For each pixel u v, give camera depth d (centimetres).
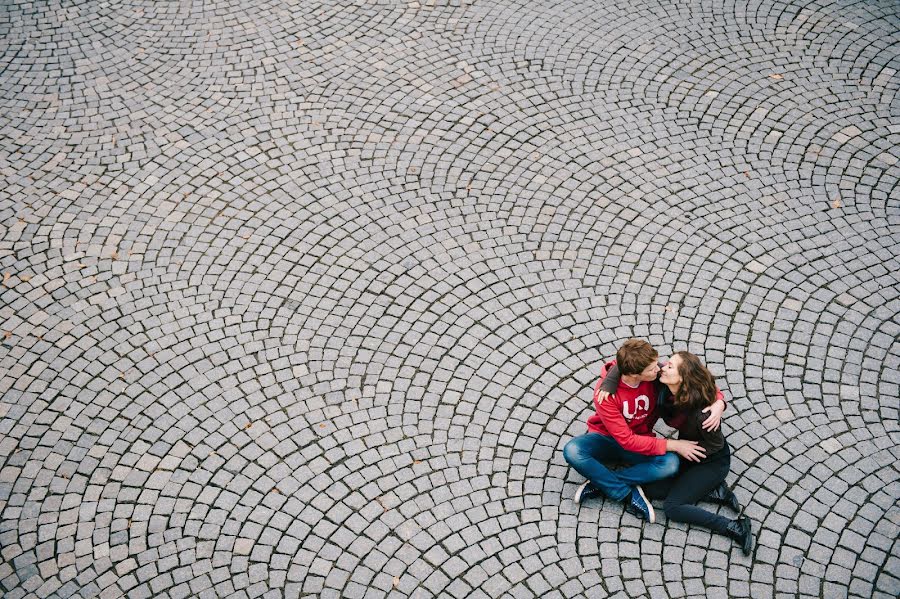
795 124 959
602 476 623
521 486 655
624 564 604
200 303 814
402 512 643
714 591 585
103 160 981
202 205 919
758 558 600
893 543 601
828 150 923
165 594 604
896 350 726
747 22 1112
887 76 1011
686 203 877
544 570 603
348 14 1184
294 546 627
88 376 756
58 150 998
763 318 760
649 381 612
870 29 1083
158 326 795
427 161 953
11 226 907
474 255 842
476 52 1104
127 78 1096
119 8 1213
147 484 671
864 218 845
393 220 886
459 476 663
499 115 1007
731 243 831
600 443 637
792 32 1090
